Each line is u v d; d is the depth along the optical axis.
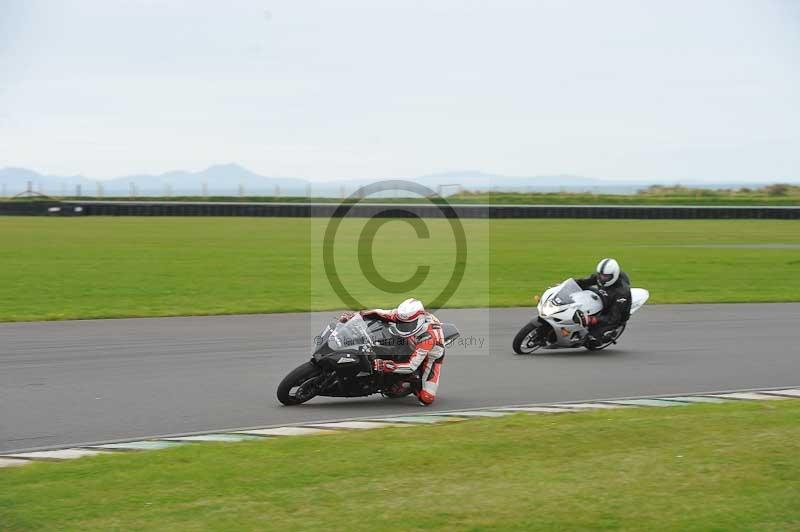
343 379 25.05
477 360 32.75
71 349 33.22
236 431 21.97
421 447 19.73
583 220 129.62
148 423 22.77
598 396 26.84
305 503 15.88
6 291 49.78
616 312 33.88
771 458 18.56
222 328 38.62
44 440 21.02
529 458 18.80
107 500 16.08
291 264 67.62
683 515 15.34
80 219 121.69
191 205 126.31
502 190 164.00
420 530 14.63
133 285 53.47
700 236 101.94
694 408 24.59
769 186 178.50
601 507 15.69
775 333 39.41
